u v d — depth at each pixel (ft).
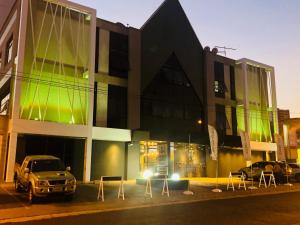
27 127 75.15
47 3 84.38
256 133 129.08
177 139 98.07
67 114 83.51
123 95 95.14
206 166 108.27
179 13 113.09
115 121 92.12
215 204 46.88
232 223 32.35
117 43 96.43
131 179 89.61
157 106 101.65
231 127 121.70
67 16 87.66
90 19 89.97
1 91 95.76
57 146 80.69
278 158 82.89
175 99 106.73
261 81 136.05
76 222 33.27
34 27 81.41
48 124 78.02
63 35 86.17
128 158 90.12
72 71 85.97
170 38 108.37
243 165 121.08
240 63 130.31
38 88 80.07
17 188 57.77
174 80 107.65
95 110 88.89
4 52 93.04
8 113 79.92
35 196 45.73
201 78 115.85
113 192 59.98
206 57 117.50
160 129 100.01
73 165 82.02
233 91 126.52
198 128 111.75
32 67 79.41
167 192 55.52
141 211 40.34
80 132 82.48
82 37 89.10
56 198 50.01
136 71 97.76
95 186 71.15
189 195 56.29
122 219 34.68
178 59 109.50
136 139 89.71
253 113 129.70
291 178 94.53
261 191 64.64
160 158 96.12
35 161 51.24
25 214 37.63
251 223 32.45
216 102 117.60
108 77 92.68
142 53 100.27
